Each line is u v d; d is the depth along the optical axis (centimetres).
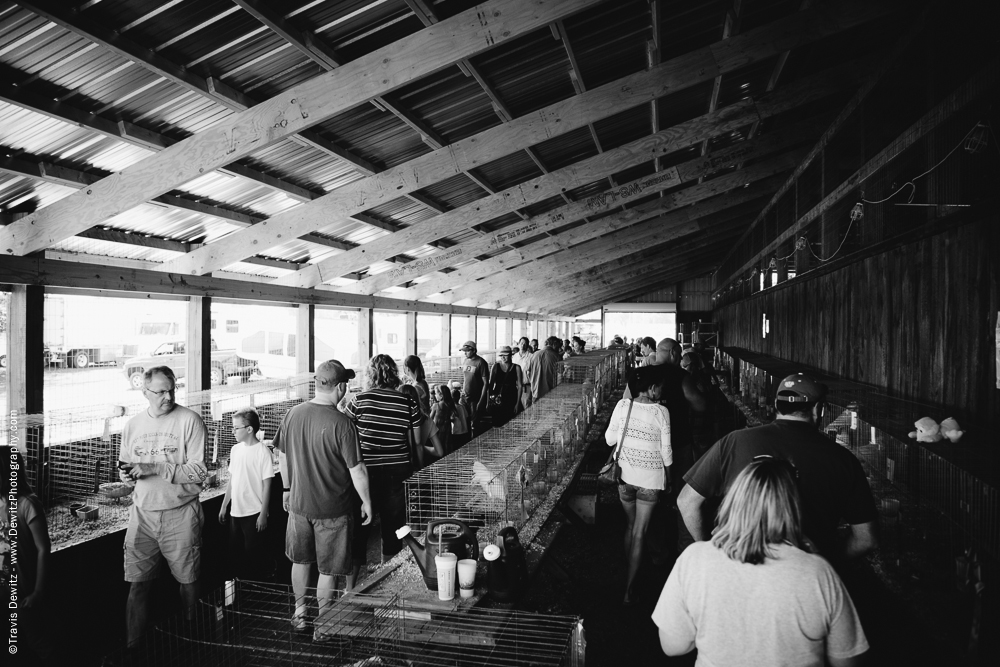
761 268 1305
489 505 356
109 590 364
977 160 360
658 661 316
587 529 515
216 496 454
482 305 1658
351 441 336
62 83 362
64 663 319
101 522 385
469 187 793
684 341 2747
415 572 295
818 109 830
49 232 435
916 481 321
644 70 568
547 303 2203
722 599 145
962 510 258
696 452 735
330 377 337
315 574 414
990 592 213
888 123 527
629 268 1881
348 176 621
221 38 371
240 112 423
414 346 1183
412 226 794
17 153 403
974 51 366
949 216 393
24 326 436
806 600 139
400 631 237
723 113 679
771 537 145
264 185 566
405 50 402
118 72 369
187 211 556
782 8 564
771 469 149
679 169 863
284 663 234
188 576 334
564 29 472
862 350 592
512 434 498
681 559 156
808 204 880
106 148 430
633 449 383
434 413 640
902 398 483
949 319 400
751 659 141
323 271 822
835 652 142
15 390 434
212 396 609
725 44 523
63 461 432
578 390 746
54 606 329
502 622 240
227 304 706
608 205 902
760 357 1127
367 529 419
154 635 258
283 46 398
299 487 336
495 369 819
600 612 371
